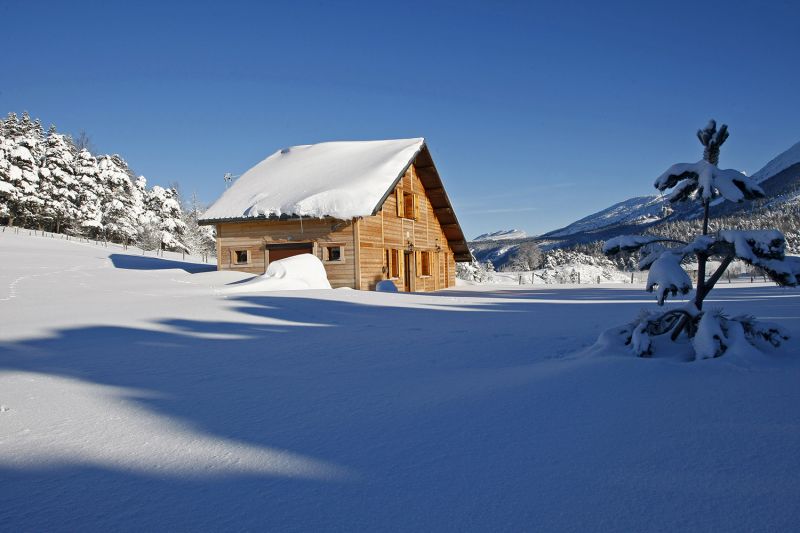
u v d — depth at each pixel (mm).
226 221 19641
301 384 4309
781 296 13359
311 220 19078
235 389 4176
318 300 11500
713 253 4797
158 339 6895
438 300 12922
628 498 2000
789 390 3258
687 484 2090
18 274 17594
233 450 2752
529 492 2094
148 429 3164
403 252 22375
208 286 15156
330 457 2592
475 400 3494
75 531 1947
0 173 43562
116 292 13281
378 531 1848
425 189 24953
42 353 5969
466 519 1904
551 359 5035
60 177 48031
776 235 4320
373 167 20484
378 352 5832
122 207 51312
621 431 2730
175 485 2328
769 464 2223
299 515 1991
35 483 2406
